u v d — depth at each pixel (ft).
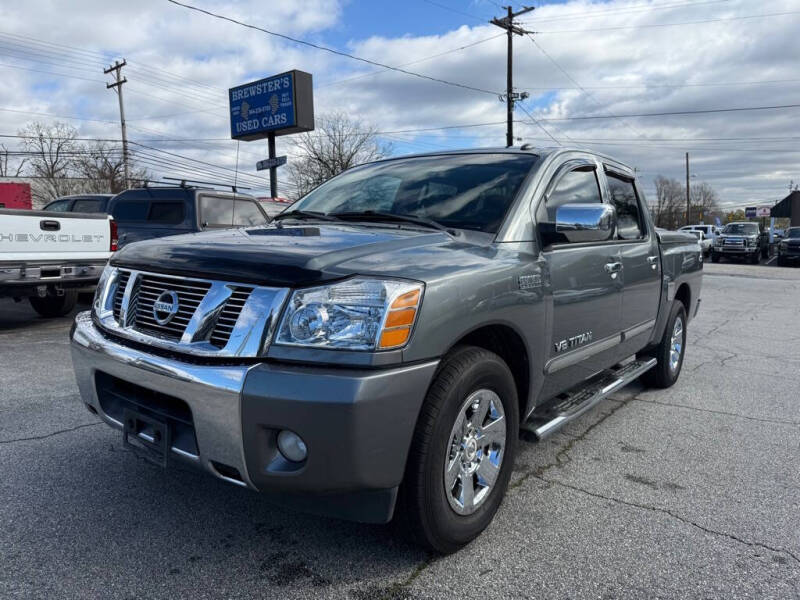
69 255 24.47
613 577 8.14
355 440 6.83
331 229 9.84
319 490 7.00
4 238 22.40
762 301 44.21
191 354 7.56
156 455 8.39
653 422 14.90
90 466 11.34
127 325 8.68
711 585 8.01
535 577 8.09
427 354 7.45
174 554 8.46
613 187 14.07
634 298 14.06
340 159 132.36
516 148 12.26
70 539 8.80
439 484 7.87
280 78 72.08
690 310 19.29
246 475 7.22
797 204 163.63
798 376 20.06
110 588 7.66
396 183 12.03
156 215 31.81
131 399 8.57
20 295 23.59
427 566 8.29
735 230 106.32
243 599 7.50
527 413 10.29
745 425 14.76
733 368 21.26
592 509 10.12
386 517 7.52
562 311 10.59
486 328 8.93
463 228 9.98
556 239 10.21
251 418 6.98
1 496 10.09
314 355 7.01
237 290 7.59
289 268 7.39
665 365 17.37
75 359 9.41
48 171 164.25
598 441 13.50
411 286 7.36
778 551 8.89
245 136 77.41
